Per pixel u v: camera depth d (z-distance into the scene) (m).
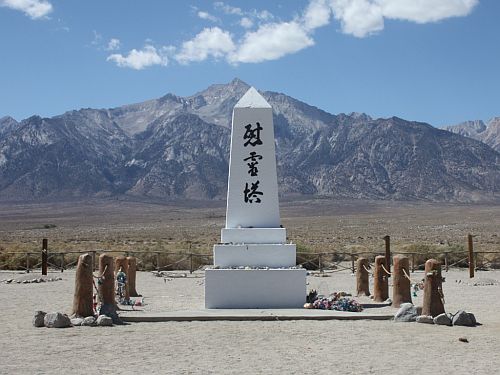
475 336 15.15
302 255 36.44
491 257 37.31
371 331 15.80
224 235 19.89
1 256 36.88
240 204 20.19
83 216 176.88
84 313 17.14
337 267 36.75
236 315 17.52
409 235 84.31
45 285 27.12
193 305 20.72
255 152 20.27
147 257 37.94
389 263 30.27
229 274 19.12
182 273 33.84
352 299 21.41
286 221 138.75
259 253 19.61
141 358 12.91
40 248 45.78
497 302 21.44
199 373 11.70
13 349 13.71
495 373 11.72
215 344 14.26
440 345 14.15
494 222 117.31
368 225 116.50
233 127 20.28
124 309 19.67
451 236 79.69
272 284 19.14
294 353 13.36
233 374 11.63
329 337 15.05
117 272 21.97
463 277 30.47
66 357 12.98
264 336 15.17
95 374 11.64
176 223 137.88
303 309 18.77
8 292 24.47
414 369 12.01
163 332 15.68
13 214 190.12
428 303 17.22
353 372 11.78
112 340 14.68
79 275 17.25
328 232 94.62
